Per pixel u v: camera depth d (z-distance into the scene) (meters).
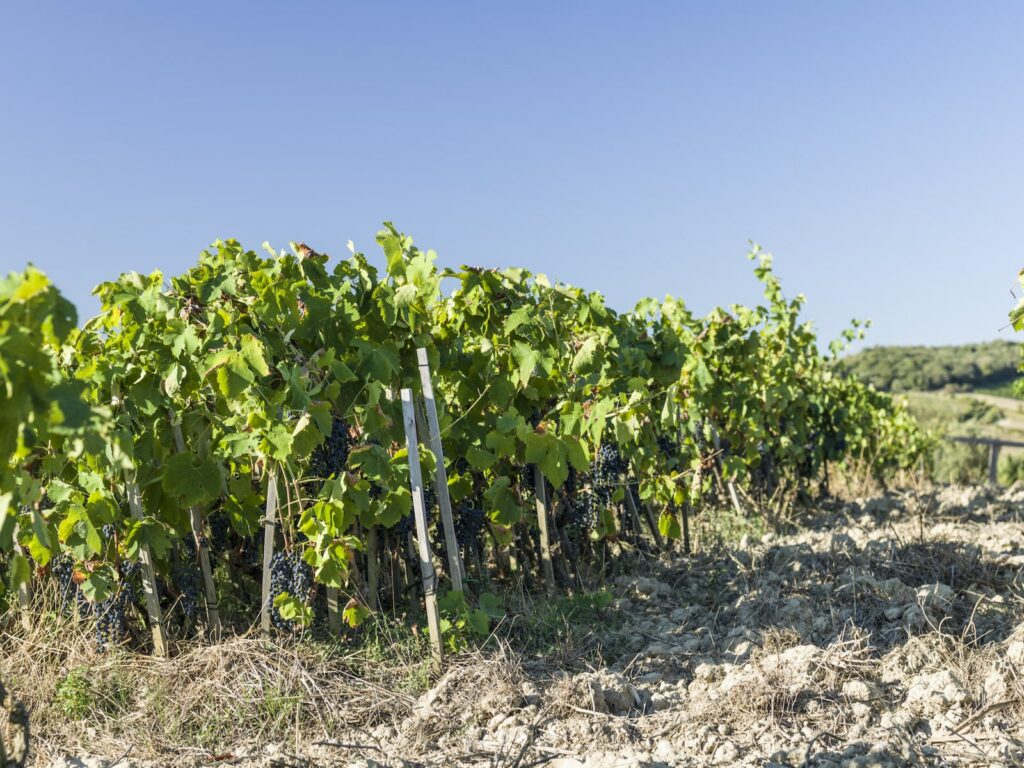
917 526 7.53
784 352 10.23
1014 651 4.19
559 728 3.89
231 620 5.30
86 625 4.84
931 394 54.44
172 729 4.01
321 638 4.90
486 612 4.92
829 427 11.23
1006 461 18.58
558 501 6.06
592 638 5.04
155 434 4.84
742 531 8.16
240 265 4.85
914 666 4.31
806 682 4.11
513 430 5.58
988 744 3.49
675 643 5.01
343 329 5.04
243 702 4.16
